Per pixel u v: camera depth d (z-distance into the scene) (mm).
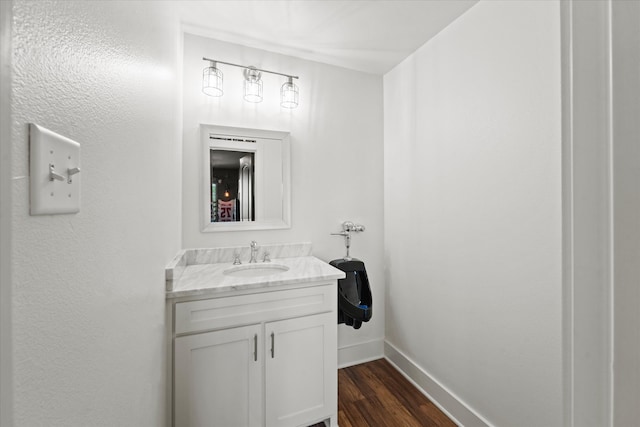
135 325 746
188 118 1757
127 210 687
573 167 394
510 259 1310
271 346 1412
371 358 2258
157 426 1013
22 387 327
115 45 606
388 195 2270
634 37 345
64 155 404
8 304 304
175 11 1458
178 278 1398
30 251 342
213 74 1718
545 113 1163
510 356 1308
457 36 1607
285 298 1446
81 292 468
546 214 1163
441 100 1729
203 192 1788
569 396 409
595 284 376
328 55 2021
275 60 1987
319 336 1516
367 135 2273
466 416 1519
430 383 1784
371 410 1680
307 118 2080
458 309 1604
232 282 1371
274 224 1971
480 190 1464
